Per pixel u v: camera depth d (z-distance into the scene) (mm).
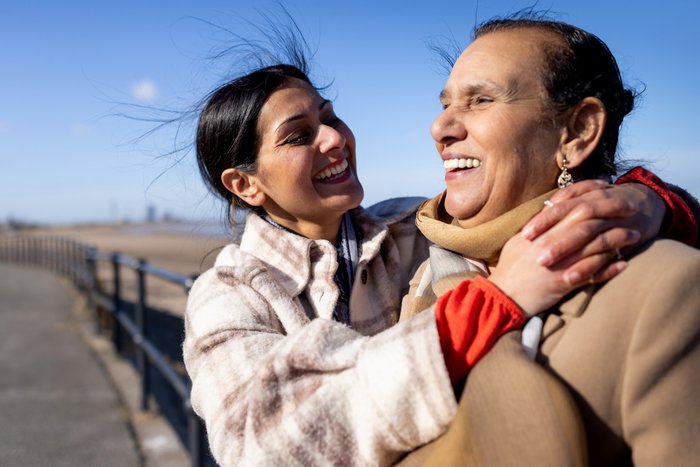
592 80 1241
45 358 7035
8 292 12992
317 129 1655
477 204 1278
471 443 1008
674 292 1009
